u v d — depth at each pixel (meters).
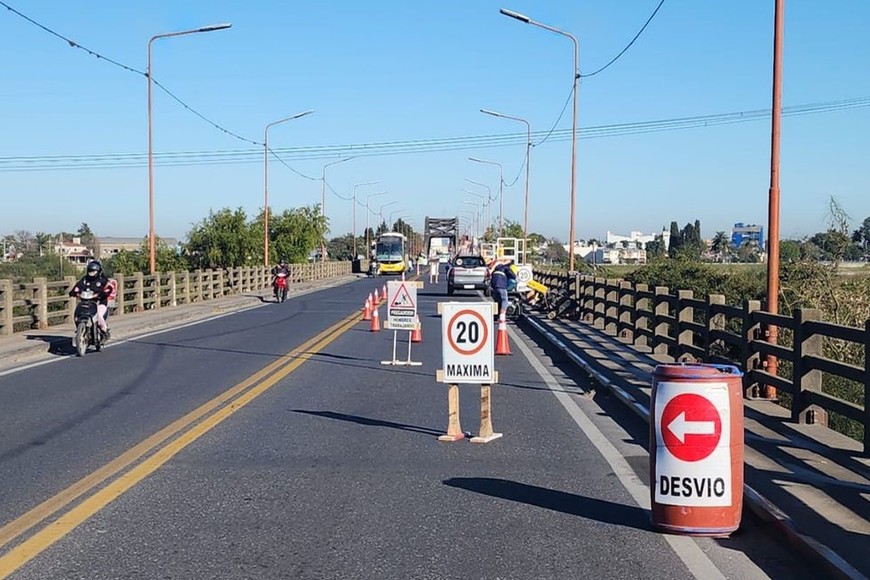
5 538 6.79
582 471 9.10
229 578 5.98
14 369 17.02
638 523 7.29
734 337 13.79
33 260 58.69
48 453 9.73
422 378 16.12
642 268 34.97
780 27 12.87
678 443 6.95
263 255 64.44
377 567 6.21
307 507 7.71
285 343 22.42
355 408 12.84
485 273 48.03
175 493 8.14
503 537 6.91
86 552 6.49
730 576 6.03
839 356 18.12
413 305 18.19
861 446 9.63
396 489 8.34
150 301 33.03
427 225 95.31
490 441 10.55
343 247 160.38
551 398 14.02
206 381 15.41
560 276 34.59
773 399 12.73
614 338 23.05
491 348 10.52
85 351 19.59
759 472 8.52
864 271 23.20
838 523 6.88
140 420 11.72
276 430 11.13
